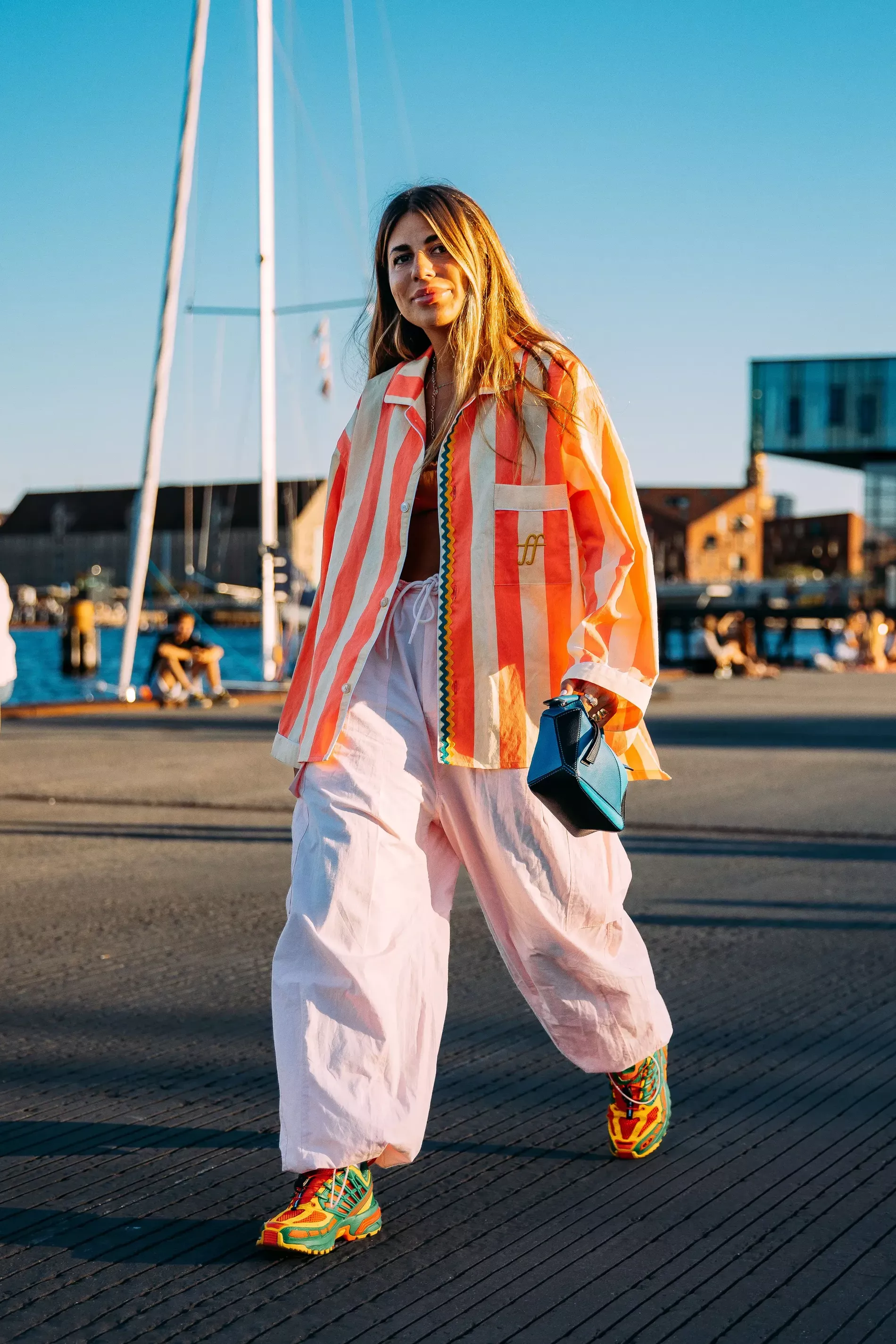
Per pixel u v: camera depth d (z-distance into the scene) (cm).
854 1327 204
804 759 1105
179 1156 272
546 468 237
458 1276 220
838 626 4278
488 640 235
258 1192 254
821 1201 251
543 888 241
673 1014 377
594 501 235
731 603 9238
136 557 1777
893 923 497
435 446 243
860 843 688
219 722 1526
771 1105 304
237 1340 198
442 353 248
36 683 3122
